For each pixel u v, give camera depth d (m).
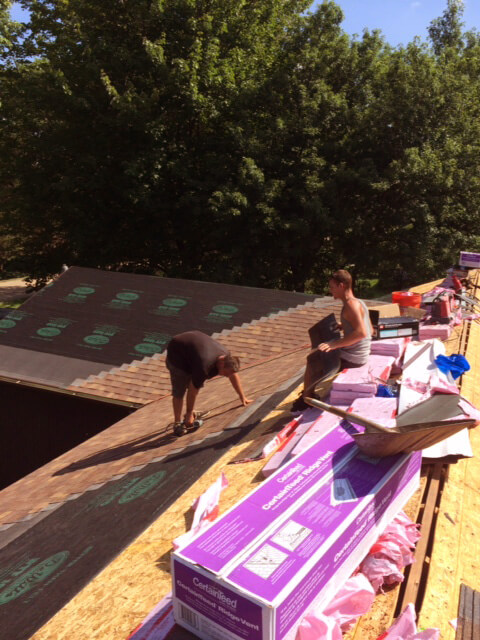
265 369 9.62
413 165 23.55
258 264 26.75
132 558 3.77
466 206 25.91
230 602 2.42
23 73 26.95
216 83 25.06
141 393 10.70
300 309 13.30
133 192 24.59
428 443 3.50
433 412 3.59
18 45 29.42
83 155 26.08
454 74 27.97
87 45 24.84
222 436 5.94
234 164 25.61
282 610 2.33
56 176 27.08
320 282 31.81
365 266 28.05
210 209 23.50
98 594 3.38
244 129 25.03
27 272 30.25
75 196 27.31
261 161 24.84
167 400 10.02
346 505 3.02
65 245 29.66
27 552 4.65
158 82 25.47
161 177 25.44
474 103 27.88
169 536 3.96
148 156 24.56
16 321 14.11
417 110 24.78
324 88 25.03
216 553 2.60
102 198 27.58
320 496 3.10
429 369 5.57
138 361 12.04
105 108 25.66
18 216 29.48
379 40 27.22
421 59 25.53
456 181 24.77
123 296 14.79
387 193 26.47
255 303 13.91
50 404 12.68
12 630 3.26
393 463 3.48
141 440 7.42
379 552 3.21
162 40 24.09
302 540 2.70
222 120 26.86
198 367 6.44
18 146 29.31
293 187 24.97
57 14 27.91
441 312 8.35
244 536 2.73
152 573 3.47
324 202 24.91
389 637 2.63
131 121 24.38
